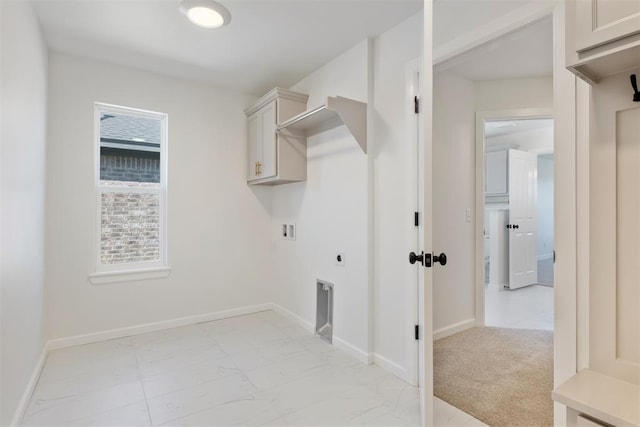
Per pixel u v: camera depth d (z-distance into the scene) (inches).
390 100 94.1
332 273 114.0
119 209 122.6
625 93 42.5
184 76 128.2
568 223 57.6
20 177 71.7
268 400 78.5
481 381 87.5
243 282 145.8
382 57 97.0
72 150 111.0
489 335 120.0
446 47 78.4
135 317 122.0
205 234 136.8
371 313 98.3
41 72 94.9
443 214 119.6
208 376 89.8
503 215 187.9
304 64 117.5
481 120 130.4
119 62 116.5
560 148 58.6
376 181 98.4
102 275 115.6
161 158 130.7
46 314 104.4
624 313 43.0
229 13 86.3
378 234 97.5
